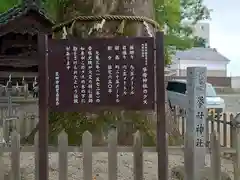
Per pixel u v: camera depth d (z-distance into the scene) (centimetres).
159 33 308
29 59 742
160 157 305
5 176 327
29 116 654
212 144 332
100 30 558
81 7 580
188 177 312
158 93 307
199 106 454
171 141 552
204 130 450
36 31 709
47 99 306
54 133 547
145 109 307
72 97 307
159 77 307
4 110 849
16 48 739
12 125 611
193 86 455
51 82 307
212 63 3606
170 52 1534
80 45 308
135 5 580
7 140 543
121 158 484
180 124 737
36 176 310
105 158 479
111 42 308
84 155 305
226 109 1653
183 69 3322
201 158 427
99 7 570
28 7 697
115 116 542
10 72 794
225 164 472
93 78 308
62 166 305
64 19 601
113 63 308
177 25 1400
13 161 309
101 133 527
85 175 305
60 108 307
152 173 423
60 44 307
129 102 307
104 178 396
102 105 308
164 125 306
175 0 1316
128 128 537
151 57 307
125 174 416
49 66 307
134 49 307
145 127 539
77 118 547
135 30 562
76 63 308
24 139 578
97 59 308
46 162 303
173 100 1213
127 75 307
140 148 306
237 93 2722
